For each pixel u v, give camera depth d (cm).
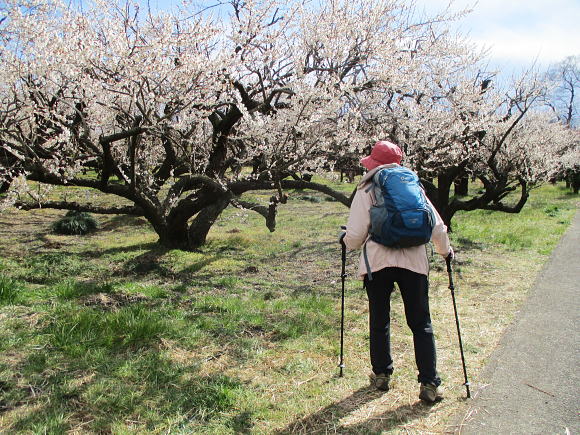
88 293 525
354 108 816
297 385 341
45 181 737
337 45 779
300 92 697
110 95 640
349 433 281
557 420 297
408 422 295
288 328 454
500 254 914
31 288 532
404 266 310
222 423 286
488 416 303
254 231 1158
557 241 1072
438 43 908
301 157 785
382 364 330
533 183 1305
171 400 308
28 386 314
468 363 387
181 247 897
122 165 898
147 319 434
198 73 613
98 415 288
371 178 322
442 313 527
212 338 422
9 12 551
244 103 793
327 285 662
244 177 890
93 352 368
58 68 561
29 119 658
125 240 991
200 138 974
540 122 1756
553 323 491
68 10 653
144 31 661
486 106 1046
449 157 1064
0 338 378
